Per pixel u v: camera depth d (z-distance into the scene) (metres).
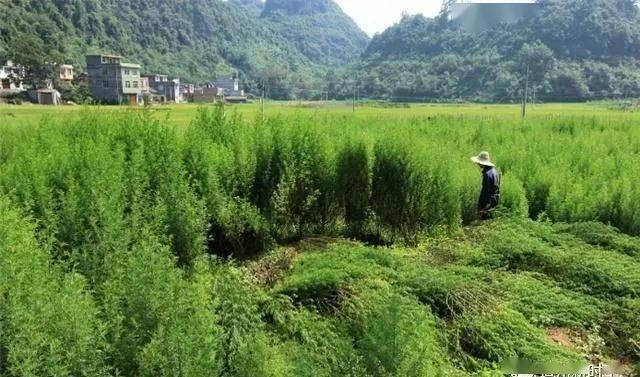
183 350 3.10
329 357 4.22
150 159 6.75
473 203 10.11
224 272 5.12
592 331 5.84
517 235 7.86
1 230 3.70
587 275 6.86
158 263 3.73
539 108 53.47
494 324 5.42
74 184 5.74
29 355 2.85
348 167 8.82
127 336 3.28
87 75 70.38
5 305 3.07
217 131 8.62
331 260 6.29
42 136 7.37
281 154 8.26
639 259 7.59
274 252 7.28
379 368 3.75
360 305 5.13
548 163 12.76
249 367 3.42
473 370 4.95
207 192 7.20
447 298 5.77
